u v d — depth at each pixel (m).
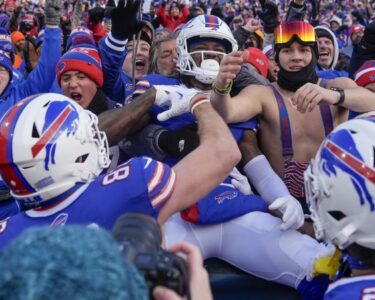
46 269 0.68
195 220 2.13
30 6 12.59
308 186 1.63
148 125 2.34
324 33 4.12
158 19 9.11
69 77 3.15
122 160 2.49
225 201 2.19
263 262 2.15
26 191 1.65
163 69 3.44
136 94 2.57
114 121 2.18
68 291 0.67
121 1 3.09
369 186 1.46
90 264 0.69
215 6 7.81
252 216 2.20
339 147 1.53
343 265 1.66
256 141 2.44
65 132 1.62
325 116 2.47
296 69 2.46
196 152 1.67
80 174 1.64
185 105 1.98
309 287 2.04
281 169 2.48
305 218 2.37
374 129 1.52
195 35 2.44
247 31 3.76
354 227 1.50
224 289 2.20
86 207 1.59
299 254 2.08
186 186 1.61
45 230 0.73
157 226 1.10
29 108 1.65
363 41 3.76
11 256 0.70
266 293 2.19
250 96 2.45
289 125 2.46
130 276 0.76
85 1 12.44
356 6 19.83
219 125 1.75
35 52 5.55
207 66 2.42
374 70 2.84
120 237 1.03
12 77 3.60
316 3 5.67
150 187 1.56
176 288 0.97
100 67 3.21
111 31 3.20
